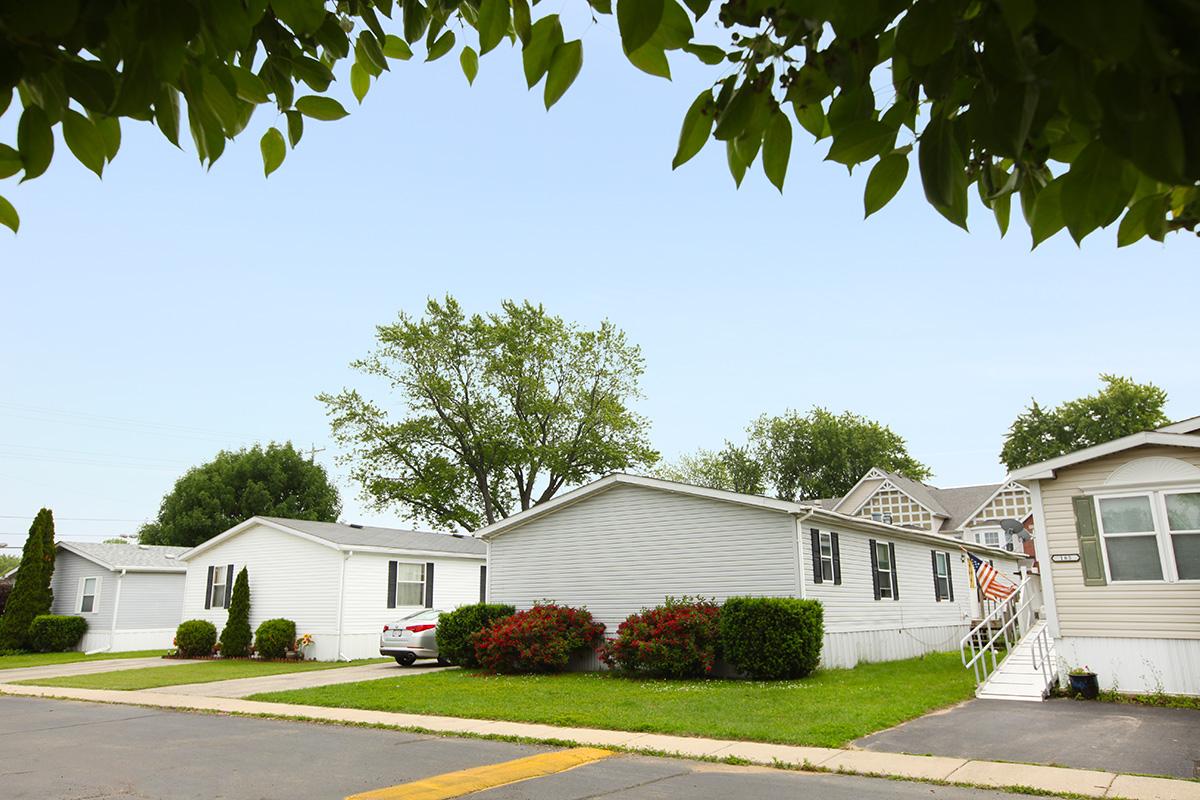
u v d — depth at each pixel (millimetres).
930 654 21844
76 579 30453
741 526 17172
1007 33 1208
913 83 1468
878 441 58719
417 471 34906
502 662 17922
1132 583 12570
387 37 2475
